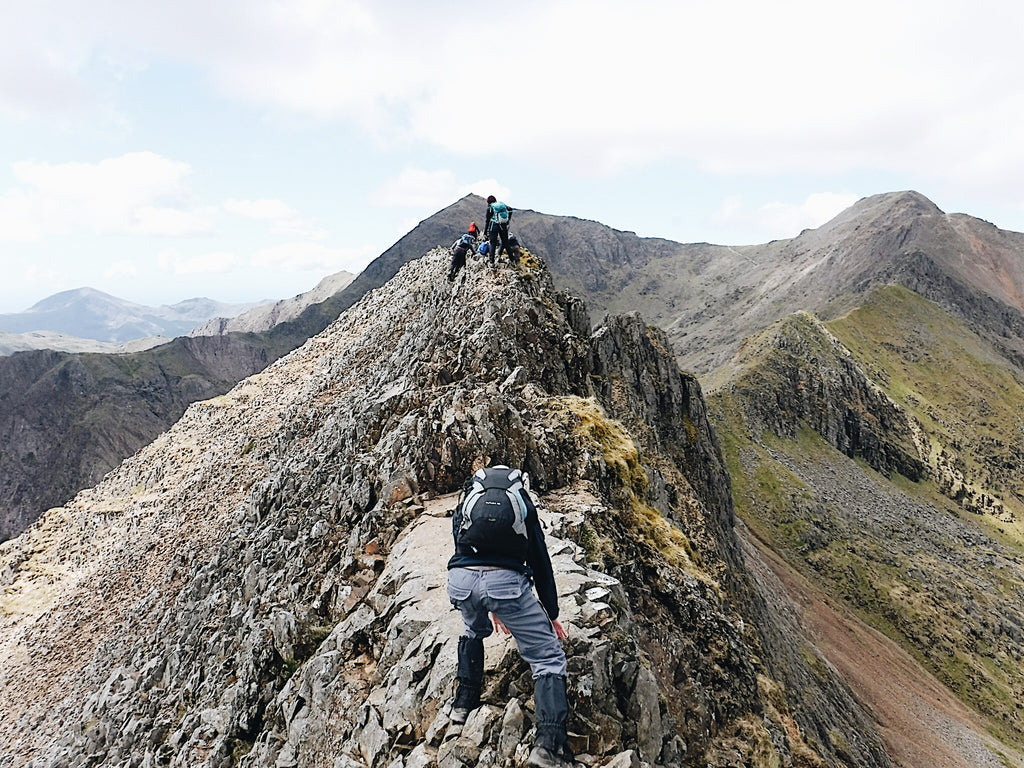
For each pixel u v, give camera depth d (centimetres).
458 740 681
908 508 15338
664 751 809
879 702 6850
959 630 11256
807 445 16325
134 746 1603
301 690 1024
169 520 4016
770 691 1510
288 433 3738
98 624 3331
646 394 4666
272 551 1775
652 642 1137
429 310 3288
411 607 954
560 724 621
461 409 1533
